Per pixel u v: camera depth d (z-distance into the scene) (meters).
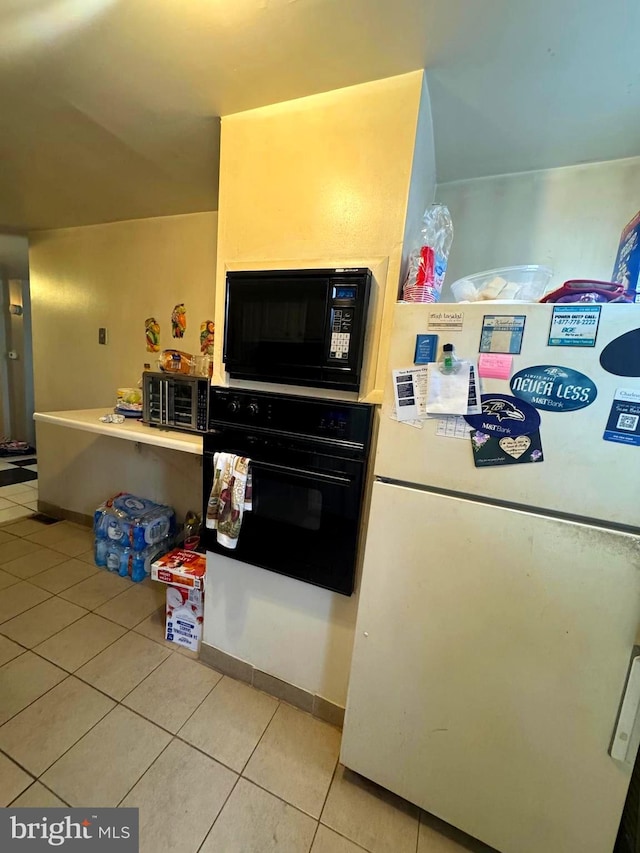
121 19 0.90
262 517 1.35
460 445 0.91
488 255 1.50
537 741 0.91
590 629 0.83
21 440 4.81
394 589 1.02
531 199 1.43
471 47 0.93
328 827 1.06
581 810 0.88
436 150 1.35
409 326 0.94
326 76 1.06
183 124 1.33
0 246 3.22
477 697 0.96
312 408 1.21
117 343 2.49
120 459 2.57
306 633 1.37
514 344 0.84
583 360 0.78
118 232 2.39
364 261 1.12
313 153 1.16
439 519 0.95
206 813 1.06
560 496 0.83
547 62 0.96
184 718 1.33
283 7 0.85
